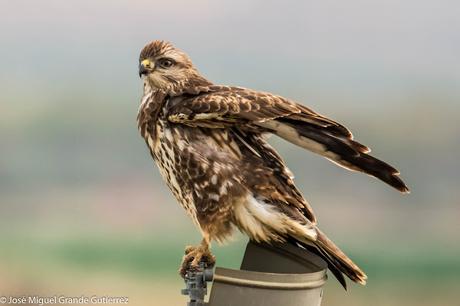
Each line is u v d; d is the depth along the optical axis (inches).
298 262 414.6
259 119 434.6
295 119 430.0
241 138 448.8
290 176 451.2
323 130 423.8
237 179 441.4
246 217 440.1
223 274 361.1
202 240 449.4
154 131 462.9
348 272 435.5
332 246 435.5
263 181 442.0
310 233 431.8
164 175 467.5
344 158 421.4
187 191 454.3
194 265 444.5
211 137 448.8
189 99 454.6
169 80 481.1
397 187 412.8
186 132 451.5
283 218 434.0
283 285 359.3
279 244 435.2
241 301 359.3
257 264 431.2
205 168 444.8
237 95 446.9
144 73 482.6
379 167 413.1
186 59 492.4
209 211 446.9
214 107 440.1
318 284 373.4
